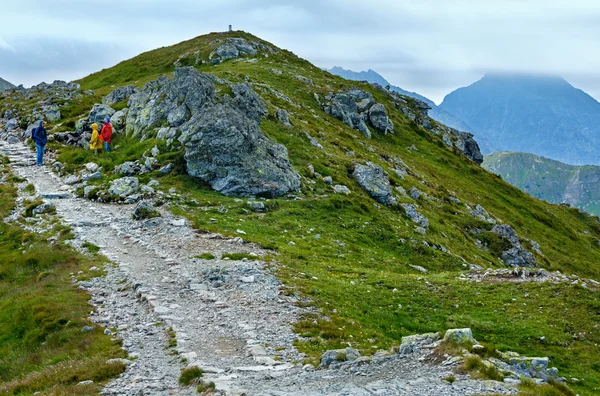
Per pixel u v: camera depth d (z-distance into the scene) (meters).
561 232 104.88
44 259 31.58
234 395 14.66
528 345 25.53
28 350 22.00
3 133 70.62
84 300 25.03
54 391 15.82
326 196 51.03
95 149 54.78
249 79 91.44
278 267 30.73
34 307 24.67
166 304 24.03
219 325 21.86
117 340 20.25
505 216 95.00
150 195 43.28
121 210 41.31
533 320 27.75
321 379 16.28
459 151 128.12
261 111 66.00
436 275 35.84
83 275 28.34
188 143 47.47
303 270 31.33
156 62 120.44
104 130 54.78
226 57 116.56
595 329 26.86
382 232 47.28
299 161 57.91
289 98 90.50
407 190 70.62
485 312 28.78
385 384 15.27
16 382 18.39
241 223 39.84
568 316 28.03
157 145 51.38
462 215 72.12
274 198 48.19
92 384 16.23
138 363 18.03
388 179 70.19
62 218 39.00
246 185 46.84
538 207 111.69
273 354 19.08
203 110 51.75
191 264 29.89
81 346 20.38
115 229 36.81
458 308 29.30
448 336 18.33
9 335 23.77
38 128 55.38
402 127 119.62
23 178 50.16
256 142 50.28
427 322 27.17
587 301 29.11
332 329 22.36
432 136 123.38
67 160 54.09
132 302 24.75
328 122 89.19
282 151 53.31
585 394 21.20
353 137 86.88
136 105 60.66
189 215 39.47
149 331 21.12
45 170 53.56
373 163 70.38
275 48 140.50
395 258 42.41
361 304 27.81
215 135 47.34
